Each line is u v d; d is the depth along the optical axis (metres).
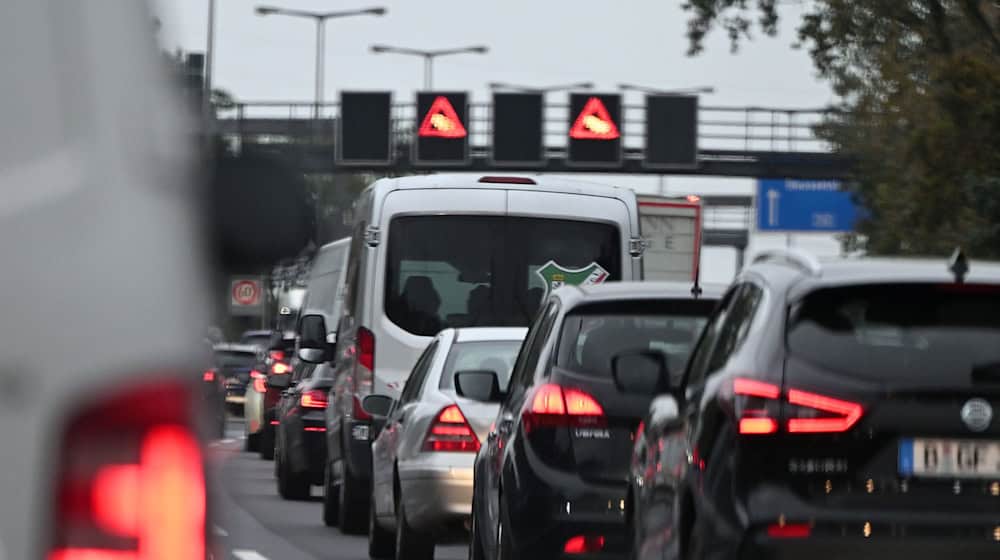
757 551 17.77
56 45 7.96
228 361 126.94
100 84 7.96
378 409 41.66
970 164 85.75
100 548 7.76
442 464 35.16
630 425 26.20
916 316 18.59
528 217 46.84
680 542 19.72
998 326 18.56
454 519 35.12
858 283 18.59
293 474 59.88
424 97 143.88
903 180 99.69
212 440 8.40
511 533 26.48
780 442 17.98
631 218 47.47
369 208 47.50
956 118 83.81
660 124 146.38
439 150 143.62
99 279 7.79
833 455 17.92
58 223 7.82
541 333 28.55
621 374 22.50
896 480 17.86
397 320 46.28
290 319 92.94
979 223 86.06
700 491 18.78
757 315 19.19
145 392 7.74
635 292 27.28
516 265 46.75
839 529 17.72
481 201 46.72
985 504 17.83
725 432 18.45
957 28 87.56
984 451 17.91
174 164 8.11
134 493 7.77
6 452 7.71
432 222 46.59
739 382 18.42
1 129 7.88
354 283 48.97
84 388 7.71
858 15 88.12
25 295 7.76
